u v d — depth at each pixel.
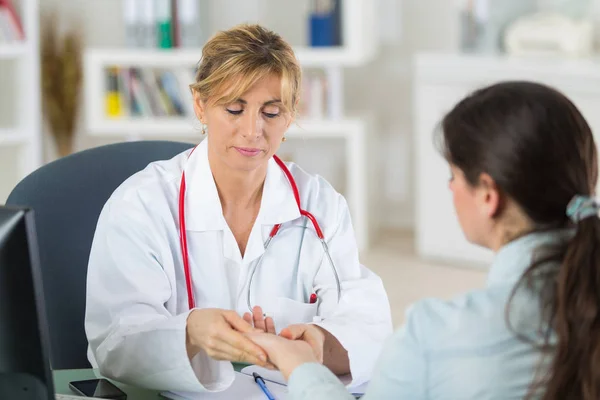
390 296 5.28
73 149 6.54
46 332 1.49
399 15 6.56
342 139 6.63
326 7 5.99
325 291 2.23
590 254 1.35
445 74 5.72
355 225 6.14
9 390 1.52
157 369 1.89
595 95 5.16
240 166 2.07
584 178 1.40
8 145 5.53
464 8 6.06
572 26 5.76
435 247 5.95
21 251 1.43
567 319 1.34
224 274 2.17
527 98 1.40
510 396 1.39
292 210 2.21
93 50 6.05
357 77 6.70
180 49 6.11
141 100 6.11
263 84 1.99
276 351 1.75
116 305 2.05
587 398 1.33
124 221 2.11
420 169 5.91
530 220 1.43
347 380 2.03
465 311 1.42
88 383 1.98
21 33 5.43
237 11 6.49
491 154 1.39
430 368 1.42
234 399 1.88
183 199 2.14
